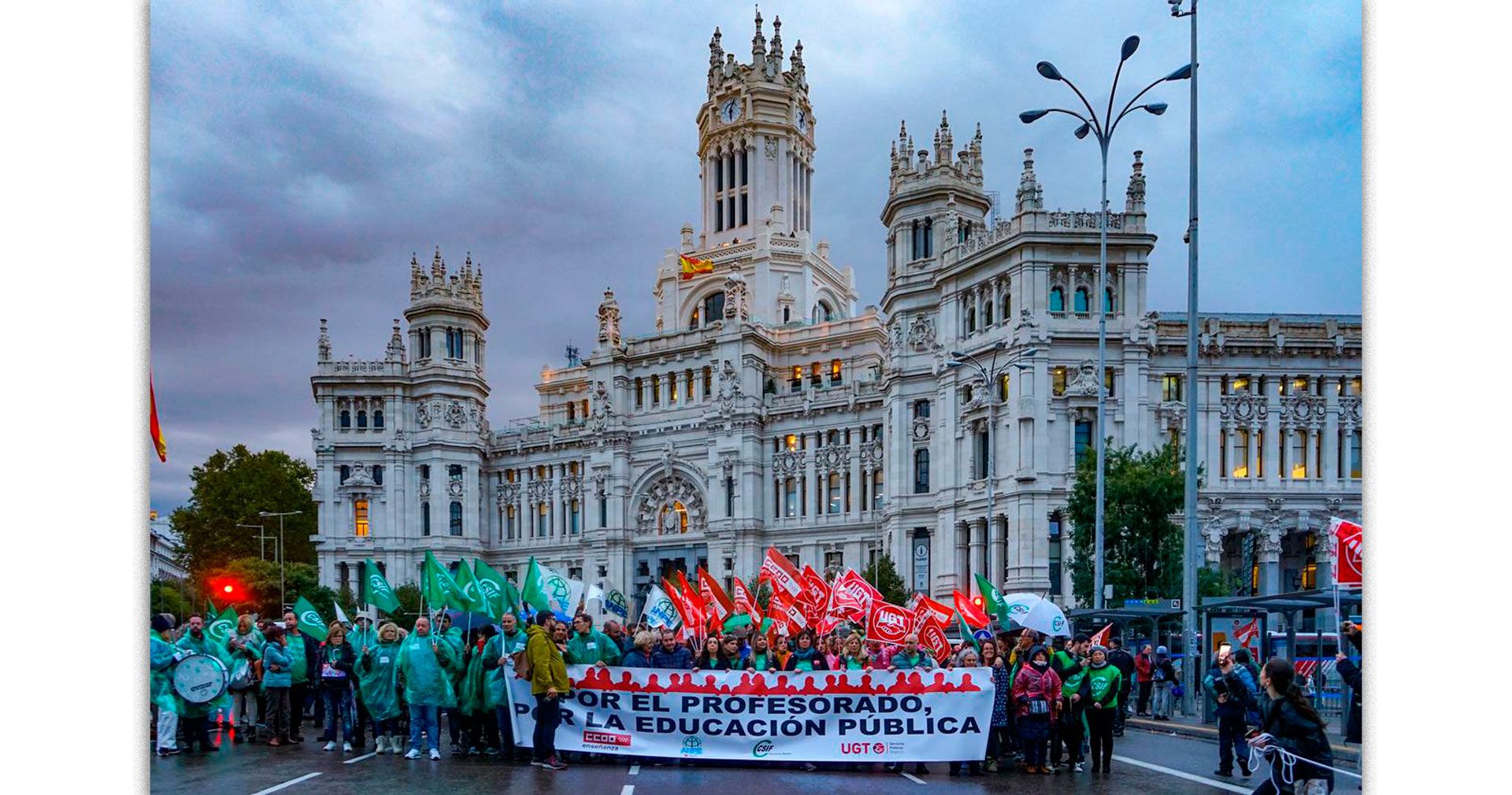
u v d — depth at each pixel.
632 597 111.19
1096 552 46.84
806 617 30.64
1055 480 70.12
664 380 114.31
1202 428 72.19
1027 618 27.83
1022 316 71.50
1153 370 72.19
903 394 86.38
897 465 85.88
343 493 119.00
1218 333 73.06
